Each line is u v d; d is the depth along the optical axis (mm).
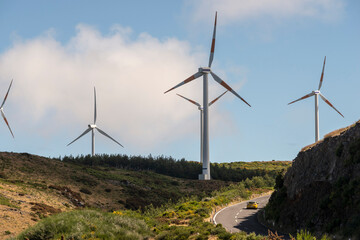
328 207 34125
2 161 99062
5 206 55500
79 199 87750
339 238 28438
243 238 31078
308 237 28188
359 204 29750
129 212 58438
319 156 41188
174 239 35844
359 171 32656
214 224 45156
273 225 43625
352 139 35875
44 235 35469
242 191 87938
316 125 93812
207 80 118875
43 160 112750
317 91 93312
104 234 34625
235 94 114312
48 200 72562
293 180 45188
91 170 121938
